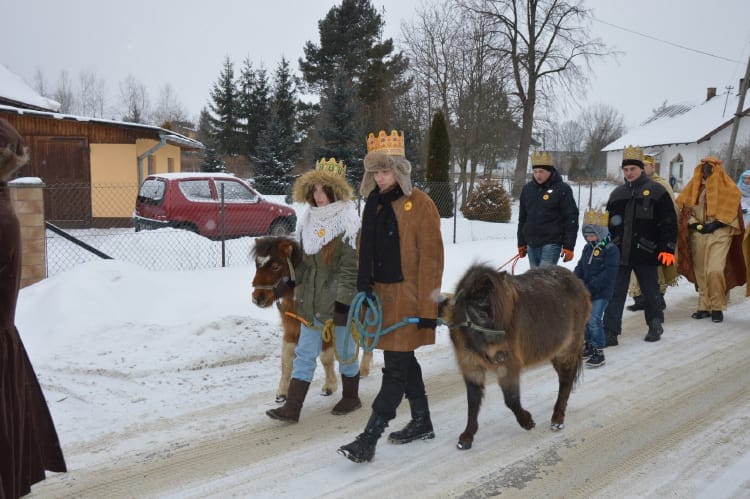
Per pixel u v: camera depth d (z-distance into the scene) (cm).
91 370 579
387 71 3947
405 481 394
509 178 3562
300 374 483
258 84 4381
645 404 534
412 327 406
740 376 605
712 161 822
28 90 1978
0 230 264
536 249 725
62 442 441
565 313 473
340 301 476
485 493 379
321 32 4381
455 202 1541
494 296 397
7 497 271
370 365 638
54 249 1185
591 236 650
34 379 308
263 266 493
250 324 699
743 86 2314
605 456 432
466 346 412
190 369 600
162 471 403
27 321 702
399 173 405
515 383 432
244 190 1389
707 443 452
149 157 2095
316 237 484
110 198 1778
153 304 776
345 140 2895
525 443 455
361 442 400
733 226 818
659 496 374
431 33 3169
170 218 1289
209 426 478
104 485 383
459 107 3130
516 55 3447
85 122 1664
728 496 372
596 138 6875
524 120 3553
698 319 851
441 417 506
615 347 718
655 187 714
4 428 270
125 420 484
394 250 409
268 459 424
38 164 1692
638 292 909
